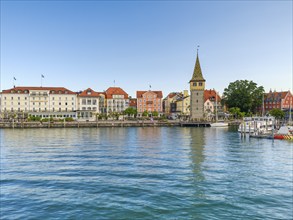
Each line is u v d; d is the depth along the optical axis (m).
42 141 53.75
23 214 15.84
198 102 124.69
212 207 17.12
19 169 26.89
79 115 123.38
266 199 18.70
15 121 104.25
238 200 18.42
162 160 32.03
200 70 127.06
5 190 20.05
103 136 65.94
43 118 108.12
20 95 119.19
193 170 26.69
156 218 15.45
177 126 109.81
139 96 147.50
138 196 18.83
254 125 68.06
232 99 141.88
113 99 143.12
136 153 37.62
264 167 28.70
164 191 19.91
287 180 23.48
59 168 27.36
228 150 41.25
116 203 17.52
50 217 15.47
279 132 59.56
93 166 28.38
